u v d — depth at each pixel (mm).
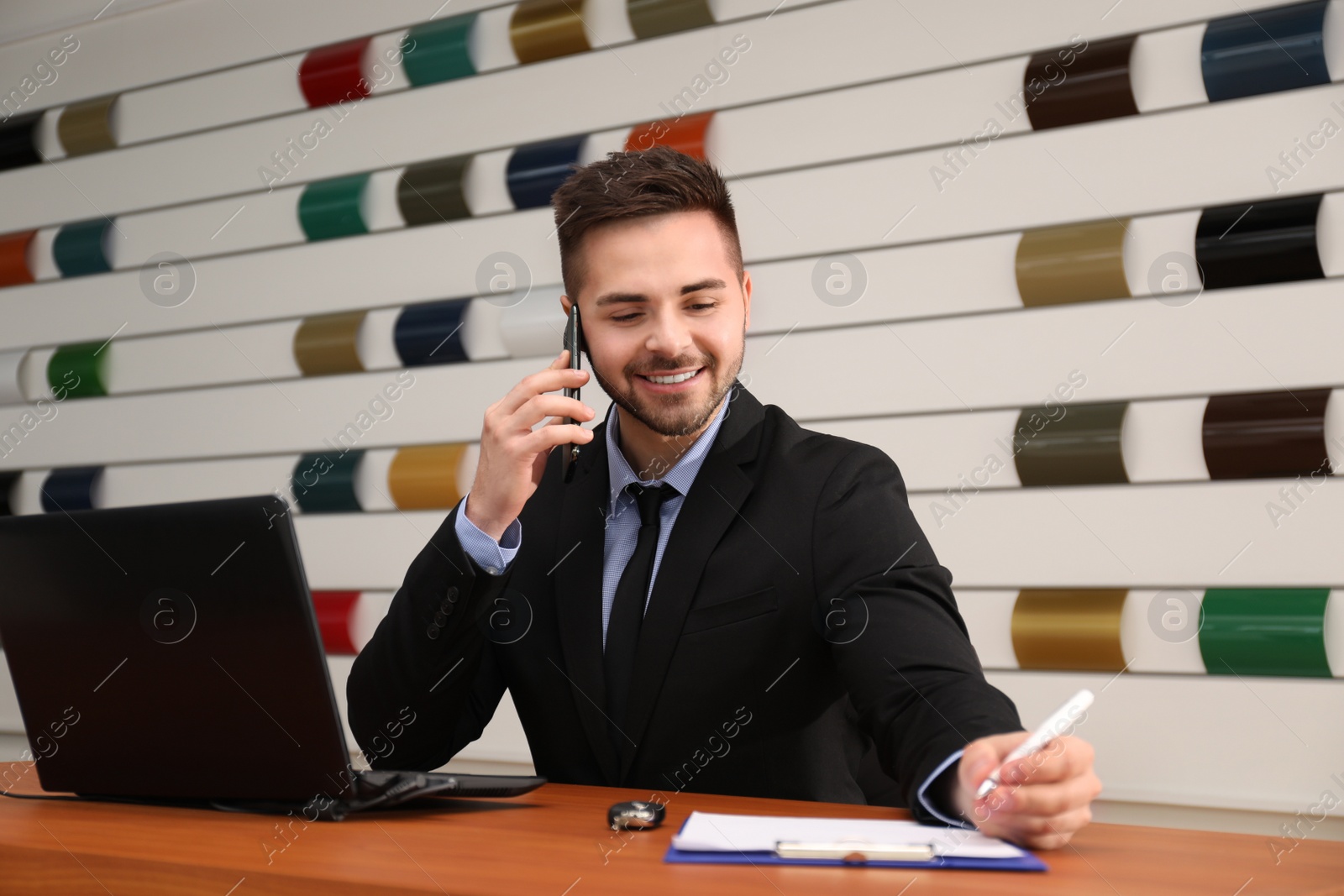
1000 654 2350
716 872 883
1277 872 897
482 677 1530
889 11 2480
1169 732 2195
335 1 3064
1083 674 2270
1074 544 2289
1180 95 2217
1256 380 2150
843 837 947
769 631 1387
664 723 1388
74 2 3377
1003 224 2373
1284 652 2059
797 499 1443
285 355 3109
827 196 2533
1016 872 884
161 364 3252
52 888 1017
